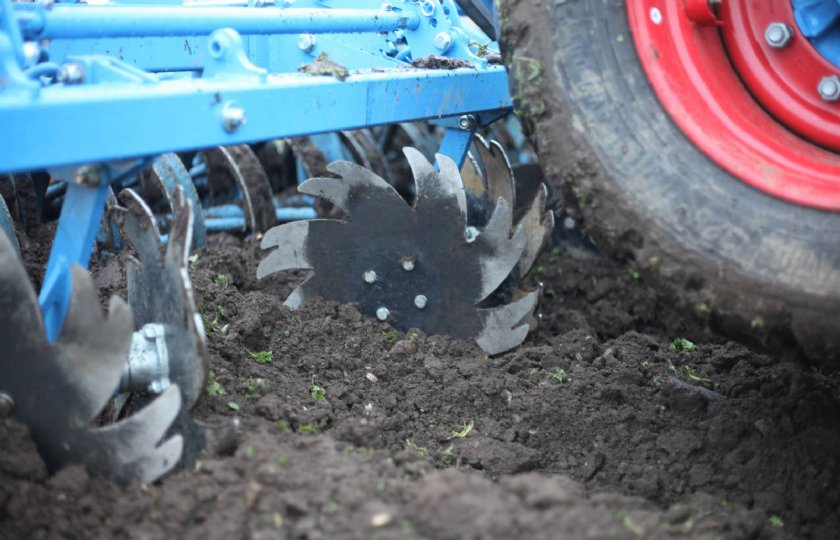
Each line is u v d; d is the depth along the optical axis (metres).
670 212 2.35
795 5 2.50
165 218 4.31
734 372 3.11
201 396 2.29
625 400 2.97
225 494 2.08
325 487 2.07
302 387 2.84
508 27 2.57
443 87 3.20
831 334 2.22
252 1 3.71
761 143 2.45
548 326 3.73
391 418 2.80
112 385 2.15
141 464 2.16
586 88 2.47
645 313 4.00
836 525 2.40
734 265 2.29
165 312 2.37
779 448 2.60
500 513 1.91
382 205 3.33
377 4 3.75
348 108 2.80
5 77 2.01
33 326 2.16
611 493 2.38
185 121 2.27
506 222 3.25
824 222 2.24
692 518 2.19
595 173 2.43
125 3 3.36
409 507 1.97
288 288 3.83
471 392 2.97
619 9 2.49
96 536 2.03
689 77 2.51
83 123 2.05
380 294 3.41
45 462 2.22
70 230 2.35
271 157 5.39
